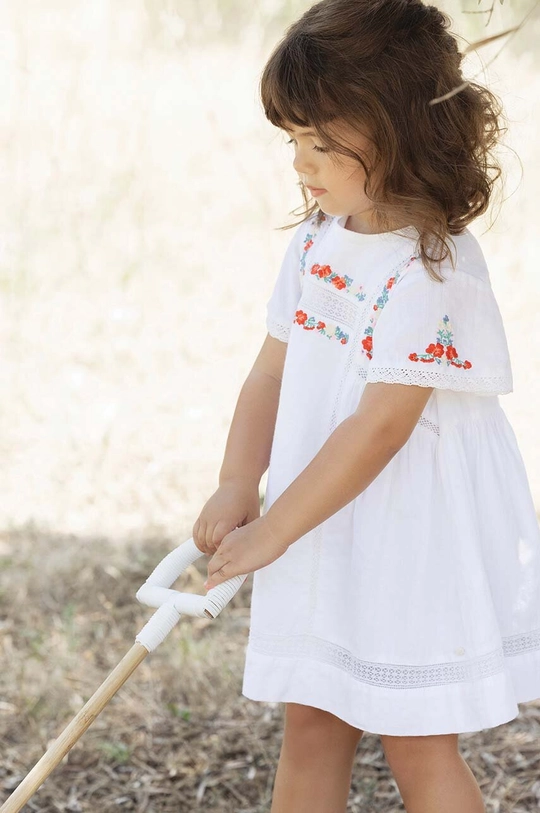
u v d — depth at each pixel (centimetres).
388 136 185
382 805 256
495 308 195
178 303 592
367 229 201
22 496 412
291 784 211
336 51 183
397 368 183
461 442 195
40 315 573
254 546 189
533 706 293
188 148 805
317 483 186
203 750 275
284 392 205
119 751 272
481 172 198
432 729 191
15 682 296
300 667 203
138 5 951
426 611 192
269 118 192
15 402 482
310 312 203
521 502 202
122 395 498
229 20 890
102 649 317
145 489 419
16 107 812
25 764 269
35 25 930
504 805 254
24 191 686
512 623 198
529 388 488
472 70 282
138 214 699
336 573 200
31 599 342
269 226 664
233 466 217
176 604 192
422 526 192
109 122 830
